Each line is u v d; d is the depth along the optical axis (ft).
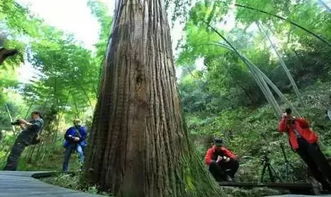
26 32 32.53
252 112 48.65
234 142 39.65
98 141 10.32
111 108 10.45
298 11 29.12
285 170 28.25
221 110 55.11
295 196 12.41
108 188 9.45
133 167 9.42
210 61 49.78
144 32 11.29
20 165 39.09
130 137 9.75
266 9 28.78
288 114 21.61
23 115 66.13
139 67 10.66
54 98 44.62
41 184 9.38
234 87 52.54
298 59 49.01
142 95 10.27
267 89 32.76
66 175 11.64
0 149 49.85
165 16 12.34
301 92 45.57
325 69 46.98
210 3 28.37
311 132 20.74
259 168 30.09
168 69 11.30
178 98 11.18
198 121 52.95
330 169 19.84
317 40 46.73
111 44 11.69
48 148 44.52
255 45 54.39
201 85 62.08
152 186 9.26
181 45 32.19
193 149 10.77
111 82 10.93
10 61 32.65
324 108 37.45
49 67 39.81
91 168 10.05
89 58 39.96
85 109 47.96
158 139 9.90
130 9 11.73
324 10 28.99
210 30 32.09
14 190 7.38
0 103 47.85
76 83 41.11
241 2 29.01
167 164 9.70
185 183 9.68
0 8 29.58
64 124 55.21
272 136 38.32
